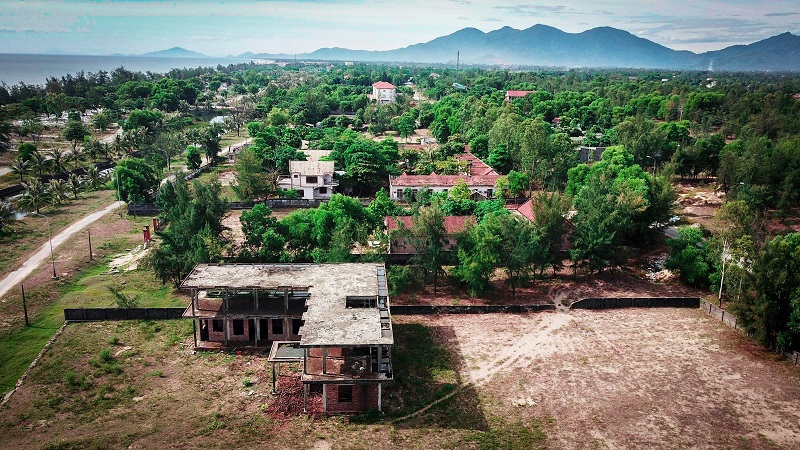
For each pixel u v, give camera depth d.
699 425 49.34
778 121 163.38
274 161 131.25
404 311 71.50
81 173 137.50
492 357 60.84
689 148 130.38
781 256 61.50
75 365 56.72
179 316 67.31
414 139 186.88
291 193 116.88
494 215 83.56
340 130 186.62
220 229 79.81
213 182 94.25
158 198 90.75
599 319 70.44
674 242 81.56
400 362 59.31
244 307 62.38
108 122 198.25
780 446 46.47
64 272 79.19
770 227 98.44
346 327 51.62
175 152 157.00
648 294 77.75
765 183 102.88
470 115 180.12
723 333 66.69
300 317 60.41
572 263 87.75
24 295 69.56
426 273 79.56
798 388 55.00
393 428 48.50
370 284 61.59
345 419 49.69
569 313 72.12
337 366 51.41
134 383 54.03
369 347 54.00
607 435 47.94
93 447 44.59
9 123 178.12
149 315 66.94
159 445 45.22
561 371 58.12
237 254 79.69
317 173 118.31
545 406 52.09
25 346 61.19
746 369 58.59
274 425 48.38
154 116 194.38
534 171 127.38
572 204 97.00
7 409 49.47
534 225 81.81
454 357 60.69
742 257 72.31
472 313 72.06
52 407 49.97
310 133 176.75
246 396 52.38
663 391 54.59
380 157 124.81
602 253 79.88
